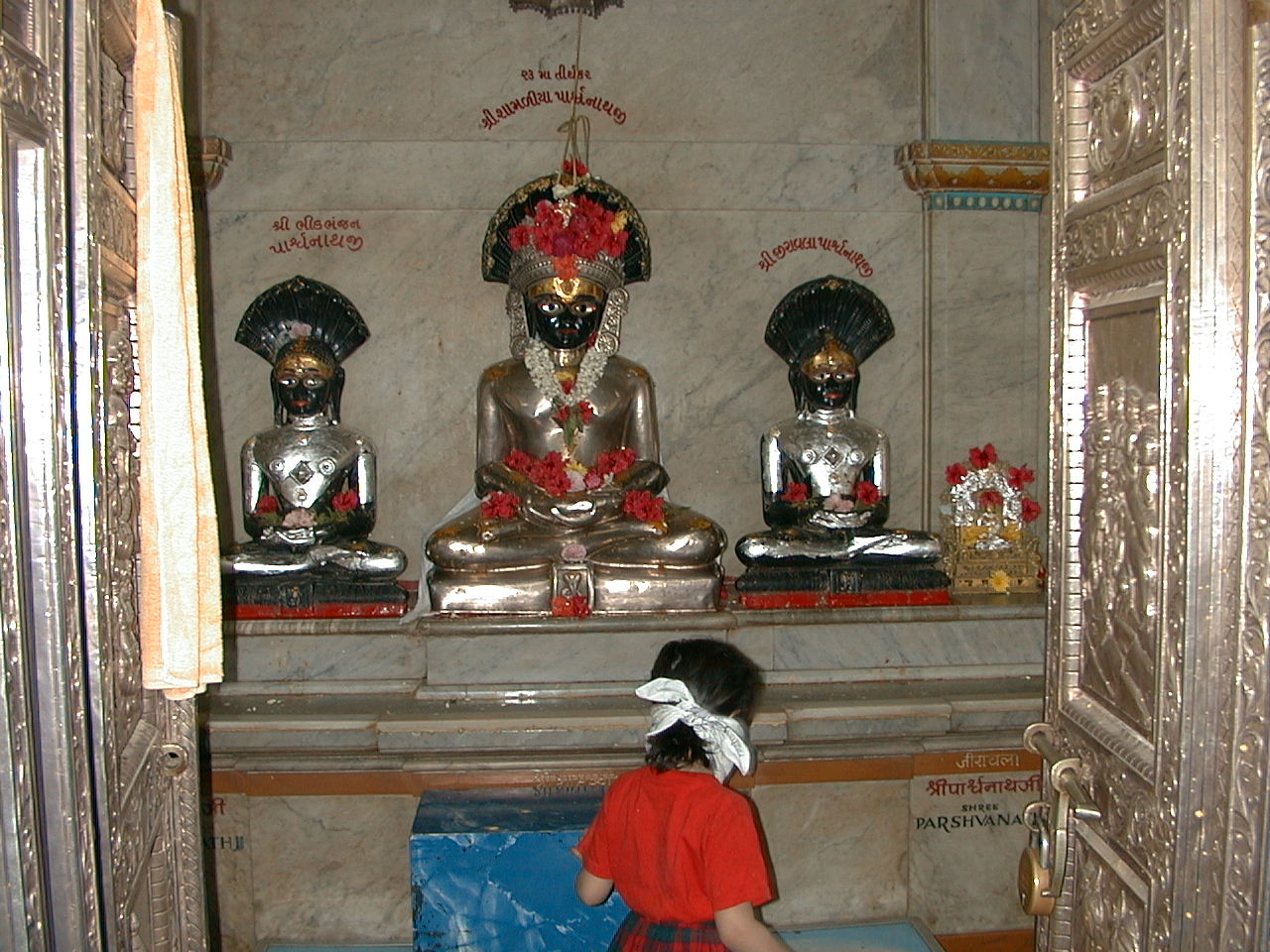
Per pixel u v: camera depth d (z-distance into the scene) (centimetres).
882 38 515
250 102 499
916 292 521
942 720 394
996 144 498
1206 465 166
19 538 143
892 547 452
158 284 197
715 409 521
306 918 389
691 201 514
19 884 141
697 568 435
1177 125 170
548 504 437
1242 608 164
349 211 505
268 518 461
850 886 401
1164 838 179
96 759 170
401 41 502
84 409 164
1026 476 475
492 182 508
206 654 212
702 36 512
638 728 383
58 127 153
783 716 387
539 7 504
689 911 212
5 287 140
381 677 418
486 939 334
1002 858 405
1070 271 220
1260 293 160
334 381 491
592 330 488
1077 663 225
